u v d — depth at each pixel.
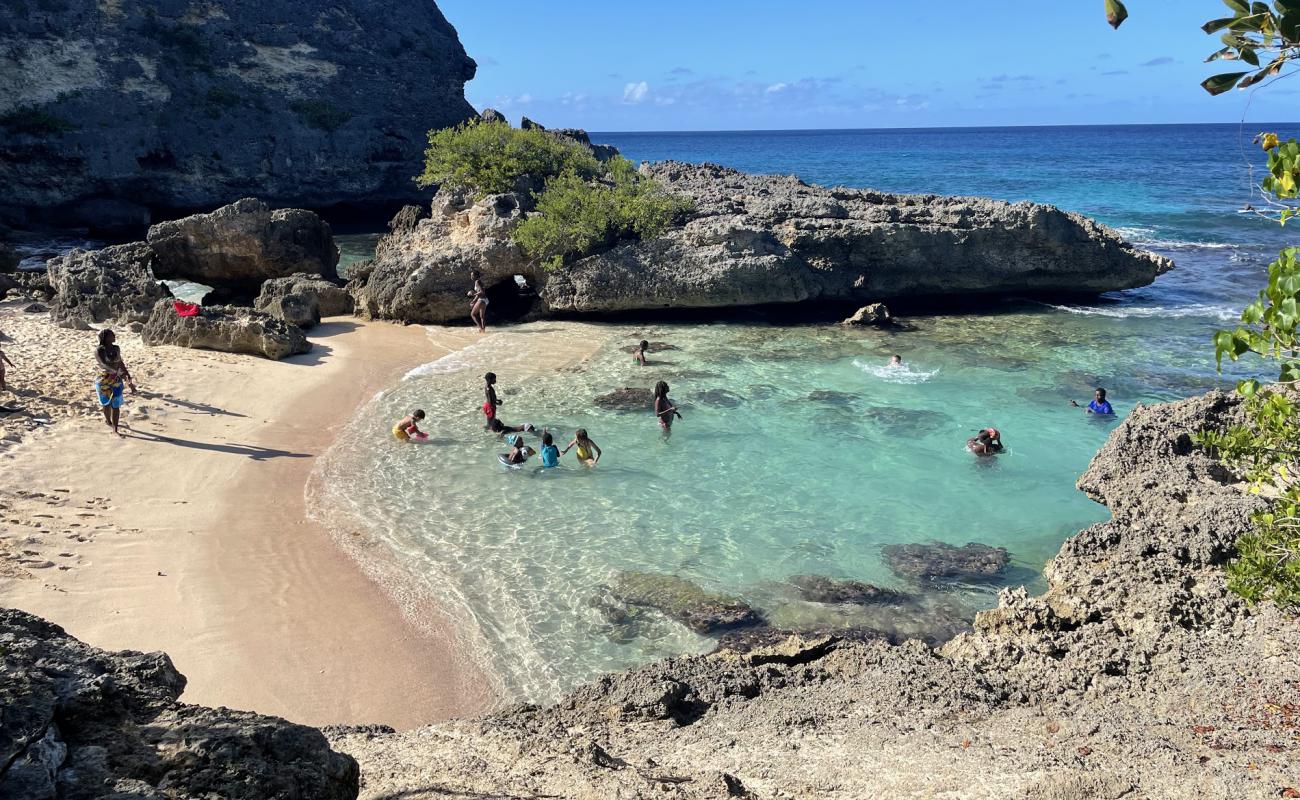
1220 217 59.81
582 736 8.18
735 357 27.19
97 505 15.18
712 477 18.02
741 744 7.78
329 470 18.08
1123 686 8.78
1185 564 10.39
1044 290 35.47
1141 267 34.50
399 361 26.48
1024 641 9.85
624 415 21.69
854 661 10.07
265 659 11.65
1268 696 7.79
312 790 4.07
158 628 12.03
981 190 83.88
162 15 57.44
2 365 19.34
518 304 34.62
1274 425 6.62
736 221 32.59
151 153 56.12
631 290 31.83
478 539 15.29
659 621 12.79
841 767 6.99
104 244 52.88
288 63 62.19
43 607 11.97
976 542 15.23
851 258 33.41
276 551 14.54
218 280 36.25
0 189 52.22
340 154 63.38
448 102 70.44
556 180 36.62
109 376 17.95
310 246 37.00
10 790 3.51
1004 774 6.54
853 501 16.89
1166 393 23.34
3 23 51.44
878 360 26.78
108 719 4.17
